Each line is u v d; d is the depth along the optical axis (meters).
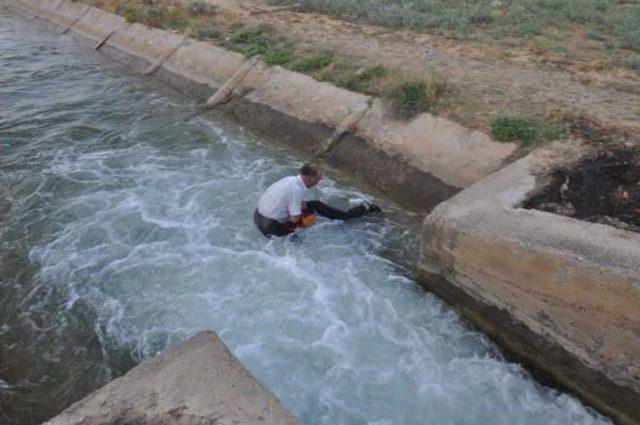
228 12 14.09
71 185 8.23
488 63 9.95
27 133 9.98
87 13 16.91
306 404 4.84
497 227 5.26
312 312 5.77
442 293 5.89
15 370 5.26
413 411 4.81
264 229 6.75
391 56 10.30
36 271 6.50
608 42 11.16
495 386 5.07
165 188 8.09
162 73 12.55
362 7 13.90
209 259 6.55
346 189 7.97
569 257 4.66
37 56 14.51
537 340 5.13
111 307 5.95
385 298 5.97
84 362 5.31
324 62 10.13
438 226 5.59
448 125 7.80
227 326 5.61
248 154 9.02
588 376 4.84
